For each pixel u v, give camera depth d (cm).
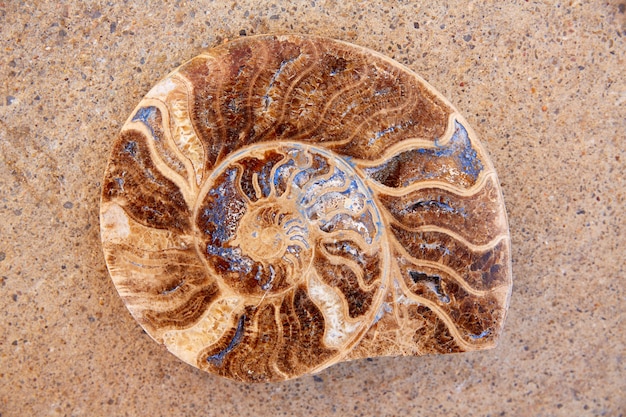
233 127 34
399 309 35
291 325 35
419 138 34
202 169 34
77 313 37
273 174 34
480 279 35
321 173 34
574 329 37
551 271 37
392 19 36
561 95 36
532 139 36
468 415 37
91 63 36
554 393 37
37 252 36
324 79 34
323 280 35
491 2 36
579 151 36
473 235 35
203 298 35
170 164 34
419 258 35
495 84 36
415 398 37
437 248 35
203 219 34
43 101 36
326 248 34
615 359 37
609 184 37
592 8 36
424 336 35
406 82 34
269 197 34
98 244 36
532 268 37
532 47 36
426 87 34
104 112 36
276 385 37
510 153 36
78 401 37
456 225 35
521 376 37
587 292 37
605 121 36
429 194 34
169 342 35
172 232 34
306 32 36
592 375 37
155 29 36
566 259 37
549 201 37
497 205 35
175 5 36
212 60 34
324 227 34
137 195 34
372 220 35
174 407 37
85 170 36
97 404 37
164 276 35
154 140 34
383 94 34
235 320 35
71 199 36
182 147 34
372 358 37
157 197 34
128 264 35
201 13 36
